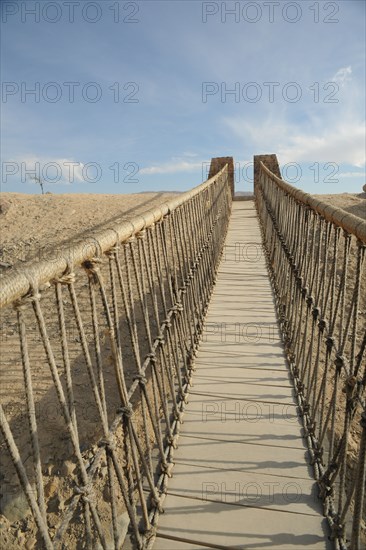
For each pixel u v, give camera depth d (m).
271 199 8.80
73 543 3.18
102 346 5.56
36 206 13.05
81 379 4.91
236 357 4.51
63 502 3.50
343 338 2.52
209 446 3.18
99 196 15.35
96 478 3.58
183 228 4.47
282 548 2.37
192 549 2.41
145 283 7.35
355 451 3.85
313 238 3.66
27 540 3.27
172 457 3.07
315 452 2.98
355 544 2.07
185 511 2.64
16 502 3.49
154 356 2.87
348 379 2.23
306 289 3.78
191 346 4.46
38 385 4.87
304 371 3.71
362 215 12.12
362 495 1.99
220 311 5.93
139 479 2.46
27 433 4.13
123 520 3.29
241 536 2.45
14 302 1.39
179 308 3.75
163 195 15.75
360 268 2.15
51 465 3.77
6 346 5.89
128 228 2.28
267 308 5.97
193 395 3.86
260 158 17.14
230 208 14.95
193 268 5.01
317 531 2.46
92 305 1.93
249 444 3.18
